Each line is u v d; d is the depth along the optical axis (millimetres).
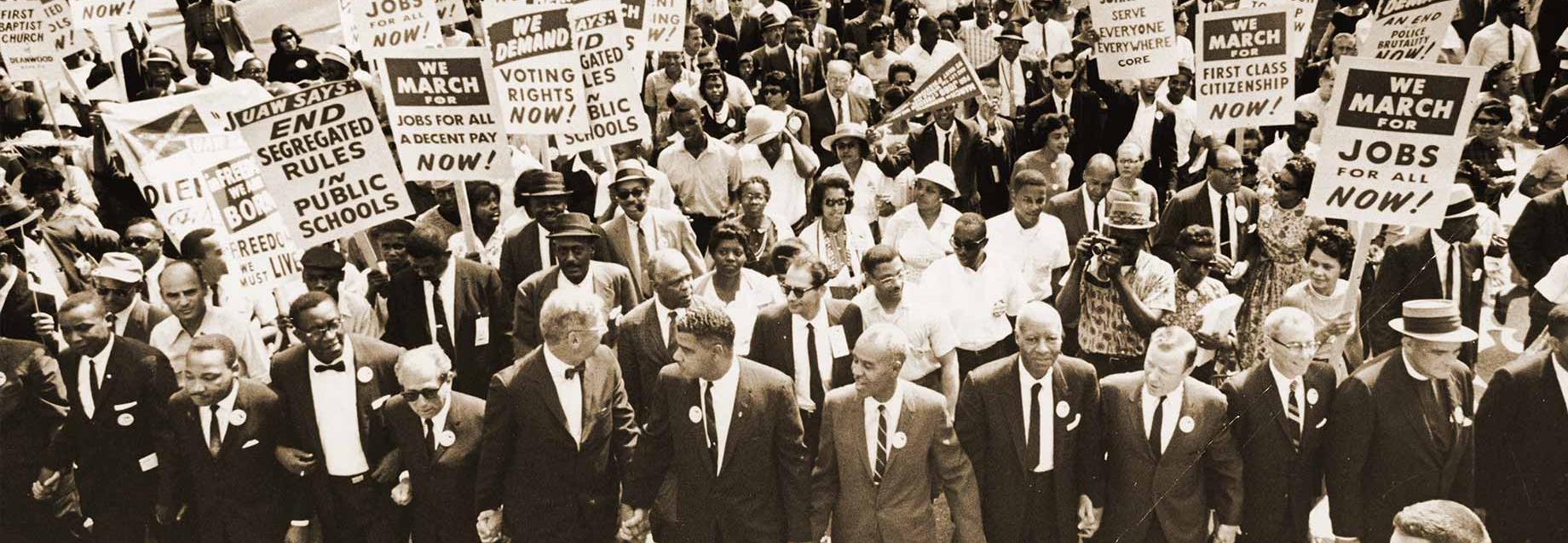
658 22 11898
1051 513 6398
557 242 7598
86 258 8898
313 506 6695
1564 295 7656
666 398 6348
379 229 8383
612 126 9109
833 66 12820
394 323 7820
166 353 7332
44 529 7027
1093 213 9422
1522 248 8391
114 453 6887
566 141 9047
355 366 6656
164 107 8852
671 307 7293
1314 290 7332
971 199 11562
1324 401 6227
